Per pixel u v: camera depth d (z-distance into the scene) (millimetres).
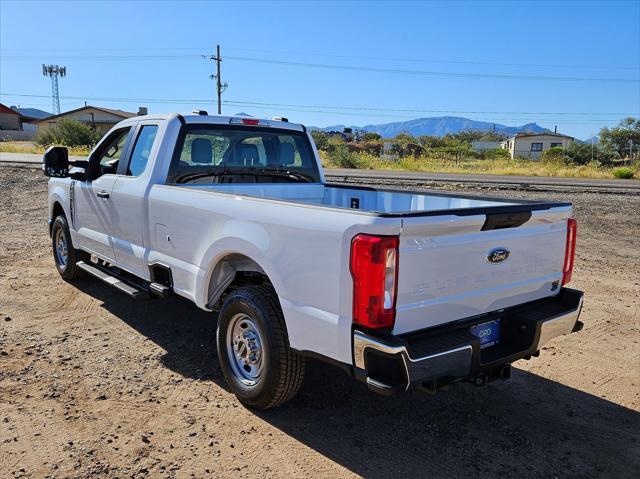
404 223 2924
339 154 37312
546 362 4895
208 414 3855
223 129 5332
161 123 5098
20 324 5449
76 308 5977
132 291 5055
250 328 3906
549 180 26188
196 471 3209
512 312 3658
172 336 5258
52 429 3596
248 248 3717
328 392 4238
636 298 6742
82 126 51062
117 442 3473
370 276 2926
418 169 35906
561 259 3959
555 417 3951
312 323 3277
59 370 4461
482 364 3305
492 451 3512
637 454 3516
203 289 4238
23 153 38438
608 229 11703
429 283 3117
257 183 5590
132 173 5348
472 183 22031
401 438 3633
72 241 6520
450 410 4023
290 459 3359
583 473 3311
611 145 60031
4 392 4066
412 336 3139
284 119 5934
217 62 53156
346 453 3441
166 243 4676
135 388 4199
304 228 3301
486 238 3379
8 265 7715
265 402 3779
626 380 4551
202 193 4211
